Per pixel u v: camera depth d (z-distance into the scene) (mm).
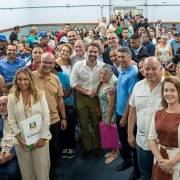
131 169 3199
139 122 2332
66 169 3297
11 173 2672
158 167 2045
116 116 3047
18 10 12641
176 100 1933
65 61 3590
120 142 3238
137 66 2852
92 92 3215
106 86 3146
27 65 3330
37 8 14047
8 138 2787
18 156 2539
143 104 2279
